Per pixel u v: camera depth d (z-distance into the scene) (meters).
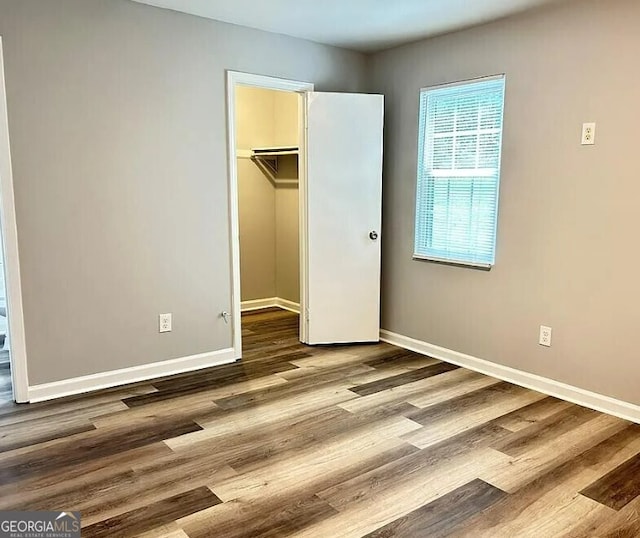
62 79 3.07
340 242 4.28
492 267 3.65
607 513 2.13
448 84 3.83
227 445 2.67
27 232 3.05
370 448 2.65
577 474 2.42
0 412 3.02
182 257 3.67
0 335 4.52
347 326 4.40
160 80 3.42
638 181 2.87
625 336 3.00
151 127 3.43
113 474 2.39
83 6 3.09
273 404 3.18
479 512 2.13
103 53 3.19
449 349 4.03
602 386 3.12
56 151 3.10
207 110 3.66
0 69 2.87
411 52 4.10
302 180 4.24
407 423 2.93
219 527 2.03
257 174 5.51
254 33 3.79
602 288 3.07
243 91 5.30
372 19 3.50
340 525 2.04
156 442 2.69
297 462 2.51
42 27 2.97
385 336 4.57
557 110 3.19
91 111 3.19
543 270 3.36
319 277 4.30
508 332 3.60
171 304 3.65
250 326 4.98
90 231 3.27
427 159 4.07
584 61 3.03
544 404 3.21
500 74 3.48
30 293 3.10
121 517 2.08
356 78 4.43
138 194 3.43
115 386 3.45
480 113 3.64
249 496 2.23
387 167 4.41
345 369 3.82
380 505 2.18
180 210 3.62
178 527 2.02
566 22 3.10
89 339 3.35
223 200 3.82
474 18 3.44
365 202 4.27
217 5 3.29
